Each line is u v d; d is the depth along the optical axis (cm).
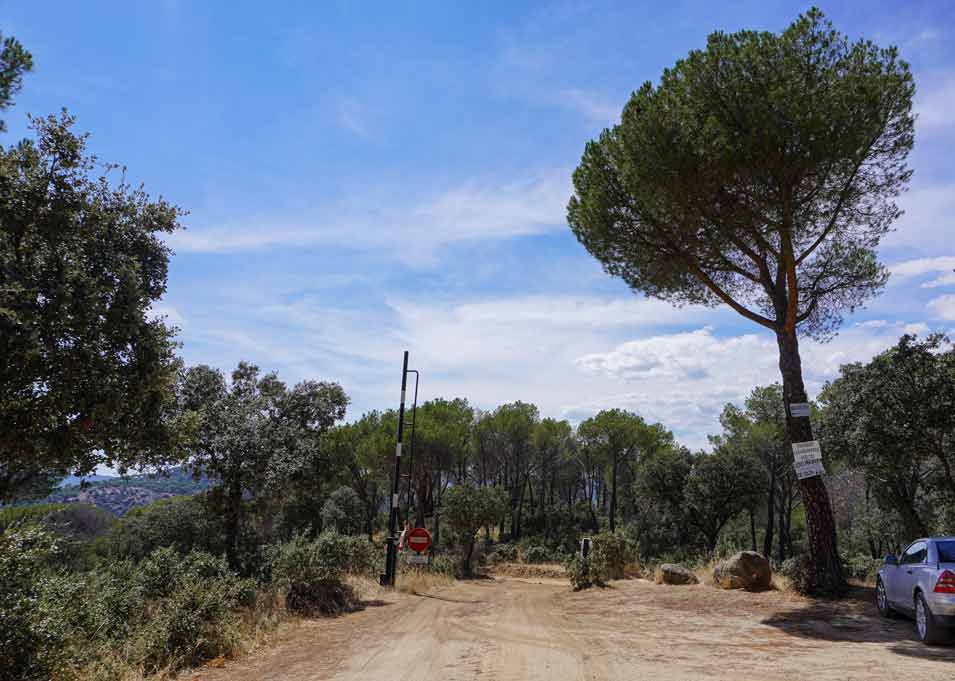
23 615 625
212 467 1906
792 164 1260
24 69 600
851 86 1238
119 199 936
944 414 1580
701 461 3650
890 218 1472
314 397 2311
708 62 1310
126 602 963
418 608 1470
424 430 4459
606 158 1577
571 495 7506
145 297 888
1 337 684
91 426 843
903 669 684
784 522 3972
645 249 1584
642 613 1276
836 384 1911
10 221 755
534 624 1155
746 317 1499
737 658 782
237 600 1186
